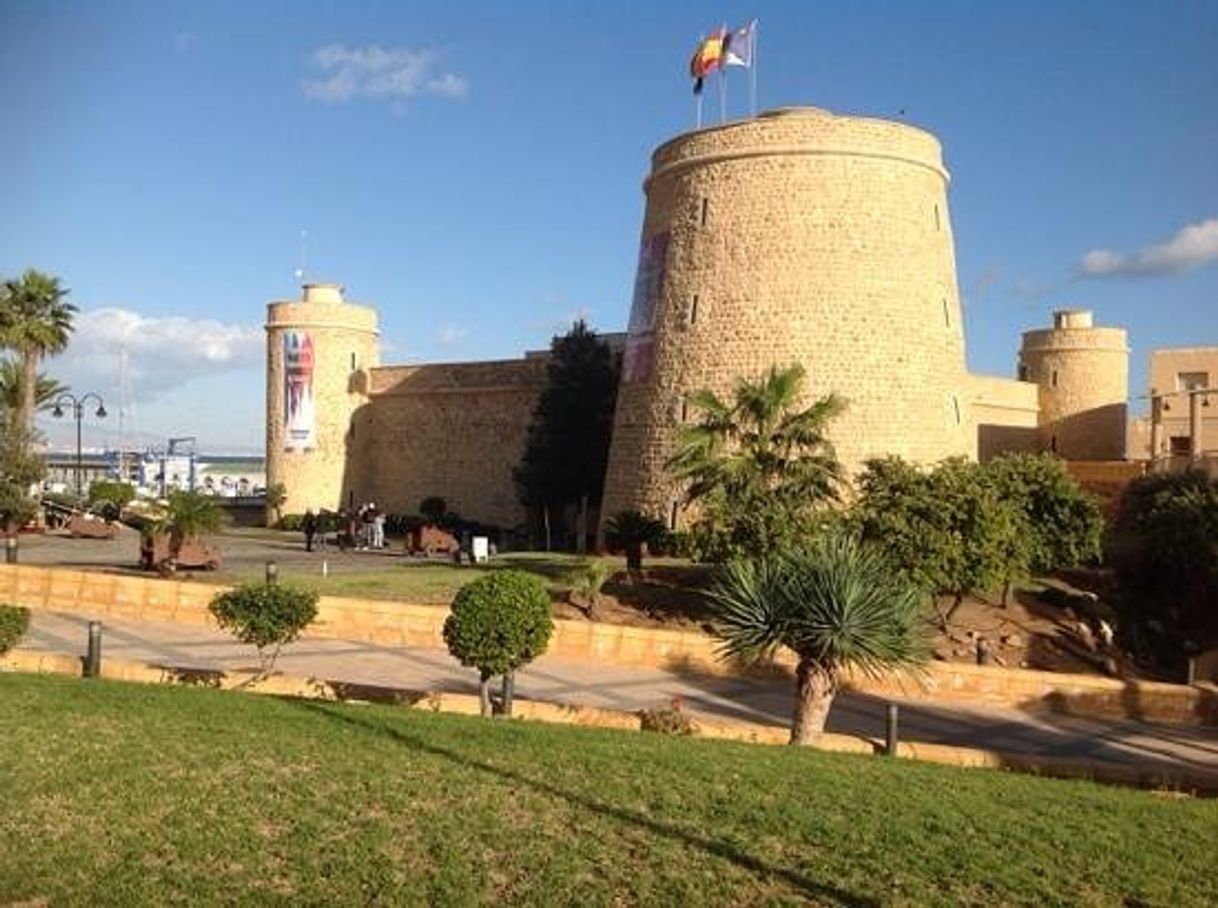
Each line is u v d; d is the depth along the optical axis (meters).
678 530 27.77
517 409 44.69
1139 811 9.12
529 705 13.27
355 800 7.70
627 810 7.82
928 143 30.72
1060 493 24.23
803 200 29.23
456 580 23.83
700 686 17.50
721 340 29.62
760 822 7.68
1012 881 6.81
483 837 7.05
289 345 49.72
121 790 7.67
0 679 11.89
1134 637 23.48
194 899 5.86
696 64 31.89
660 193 32.19
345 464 50.19
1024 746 15.20
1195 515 24.83
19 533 37.62
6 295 39.41
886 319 29.12
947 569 20.22
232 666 16.19
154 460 97.25
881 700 17.66
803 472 20.88
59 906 5.70
